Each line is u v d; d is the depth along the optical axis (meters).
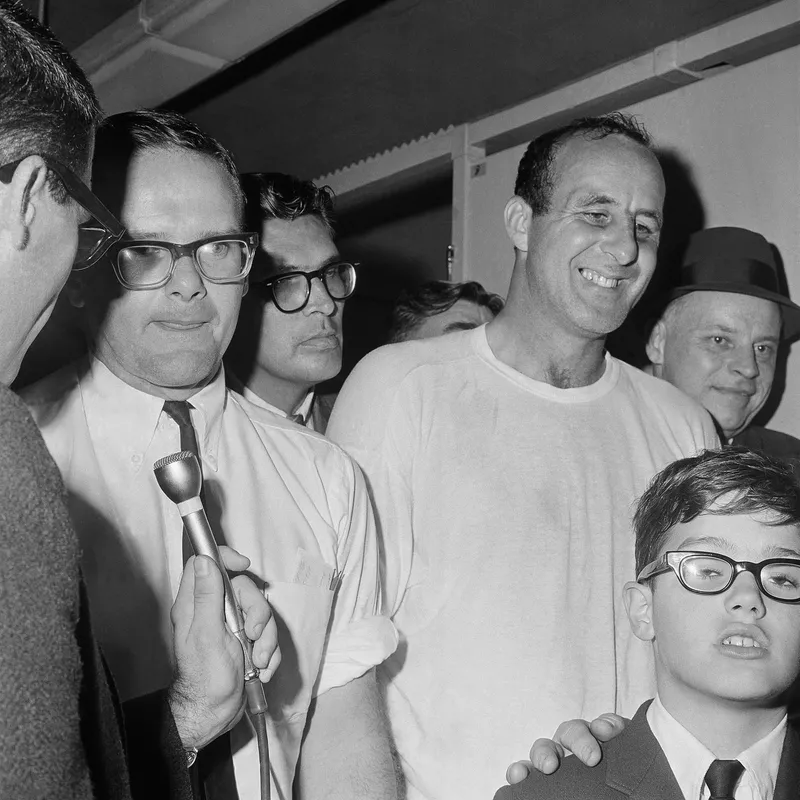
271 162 3.81
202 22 2.64
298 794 1.42
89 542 1.32
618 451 1.79
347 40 2.81
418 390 1.77
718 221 2.71
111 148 1.34
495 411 1.77
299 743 1.42
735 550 1.38
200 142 1.40
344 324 5.05
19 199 0.82
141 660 1.31
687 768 1.35
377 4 2.61
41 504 0.63
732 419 2.31
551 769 1.40
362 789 1.39
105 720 0.78
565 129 1.84
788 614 1.34
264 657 1.13
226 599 1.09
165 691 1.11
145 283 1.32
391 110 3.28
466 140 3.30
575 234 1.74
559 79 2.96
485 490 1.71
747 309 2.29
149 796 1.05
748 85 2.66
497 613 1.66
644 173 1.78
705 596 1.35
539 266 1.78
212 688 1.08
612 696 1.65
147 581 1.33
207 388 1.44
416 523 1.71
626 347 2.77
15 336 0.86
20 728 0.59
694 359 2.32
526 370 1.81
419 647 1.67
